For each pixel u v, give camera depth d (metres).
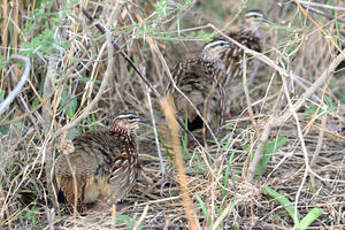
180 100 12.97
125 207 10.69
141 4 15.09
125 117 11.48
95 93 13.75
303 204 10.66
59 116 11.63
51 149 10.06
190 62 14.84
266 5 19.08
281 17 16.88
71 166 9.74
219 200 10.61
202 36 10.89
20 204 10.79
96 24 10.27
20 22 11.74
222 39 15.92
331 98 15.70
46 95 9.97
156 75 15.59
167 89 13.72
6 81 11.63
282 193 11.03
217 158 11.51
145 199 11.27
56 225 9.99
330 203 10.27
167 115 8.77
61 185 10.05
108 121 13.76
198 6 19.84
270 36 17.89
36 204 10.91
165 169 12.12
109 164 10.25
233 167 11.80
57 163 10.16
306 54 15.94
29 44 9.38
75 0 9.51
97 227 9.70
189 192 10.81
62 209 10.61
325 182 11.33
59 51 11.05
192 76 13.53
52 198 10.38
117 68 14.65
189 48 17.41
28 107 12.07
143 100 15.34
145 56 15.48
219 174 10.49
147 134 14.06
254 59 16.44
